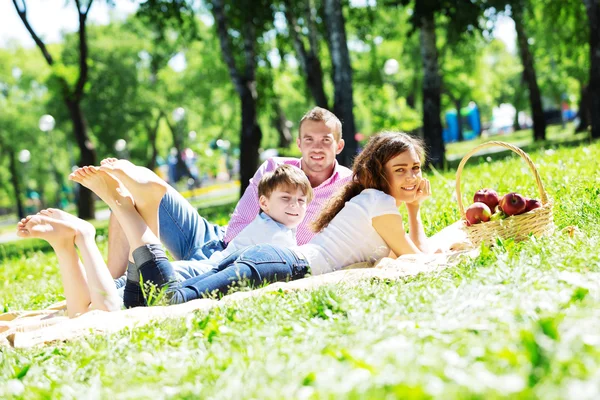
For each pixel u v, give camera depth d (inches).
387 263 191.6
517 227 199.3
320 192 239.1
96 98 1889.8
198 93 1927.9
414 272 179.0
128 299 191.0
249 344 128.8
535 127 1232.2
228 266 191.0
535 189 308.5
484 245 182.5
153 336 146.1
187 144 2353.6
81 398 110.8
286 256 198.2
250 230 216.8
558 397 77.9
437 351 103.6
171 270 187.5
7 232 1695.4
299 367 106.3
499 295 135.6
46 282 341.7
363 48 1688.0
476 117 2930.6
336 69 784.3
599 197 259.9
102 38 1921.8
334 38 782.5
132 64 1927.9
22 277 396.8
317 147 237.8
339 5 781.3
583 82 1413.6
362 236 208.7
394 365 98.1
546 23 1262.3
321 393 90.3
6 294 319.9
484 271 154.9
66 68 1083.9
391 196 211.9
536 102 1223.5
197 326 149.2
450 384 86.3
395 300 146.2
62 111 1907.0
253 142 886.4
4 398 118.0
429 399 82.7
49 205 3395.7
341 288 163.8
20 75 2190.0
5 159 2568.9
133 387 113.9
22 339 161.9
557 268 153.0
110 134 1911.9
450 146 2209.6
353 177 219.9
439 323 122.0
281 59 1138.7
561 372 86.8
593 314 108.6
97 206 2775.6
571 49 1310.3
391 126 1461.6
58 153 2564.0
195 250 229.5
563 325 104.3
